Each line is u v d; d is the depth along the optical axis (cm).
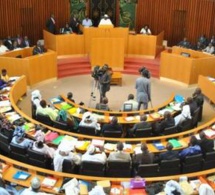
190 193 695
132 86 1608
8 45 1759
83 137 929
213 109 1388
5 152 924
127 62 1823
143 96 1234
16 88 1331
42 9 1972
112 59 1728
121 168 801
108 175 809
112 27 1822
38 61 1534
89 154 795
